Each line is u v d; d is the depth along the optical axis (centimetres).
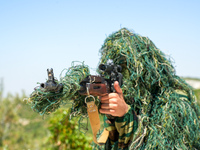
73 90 131
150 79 178
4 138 1173
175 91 180
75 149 342
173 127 160
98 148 197
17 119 1341
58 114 348
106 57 200
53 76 123
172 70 192
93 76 144
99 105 160
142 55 180
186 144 160
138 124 164
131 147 160
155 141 158
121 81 157
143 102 174
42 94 124
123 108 155
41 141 905
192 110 170
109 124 177
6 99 1475
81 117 163
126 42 184
